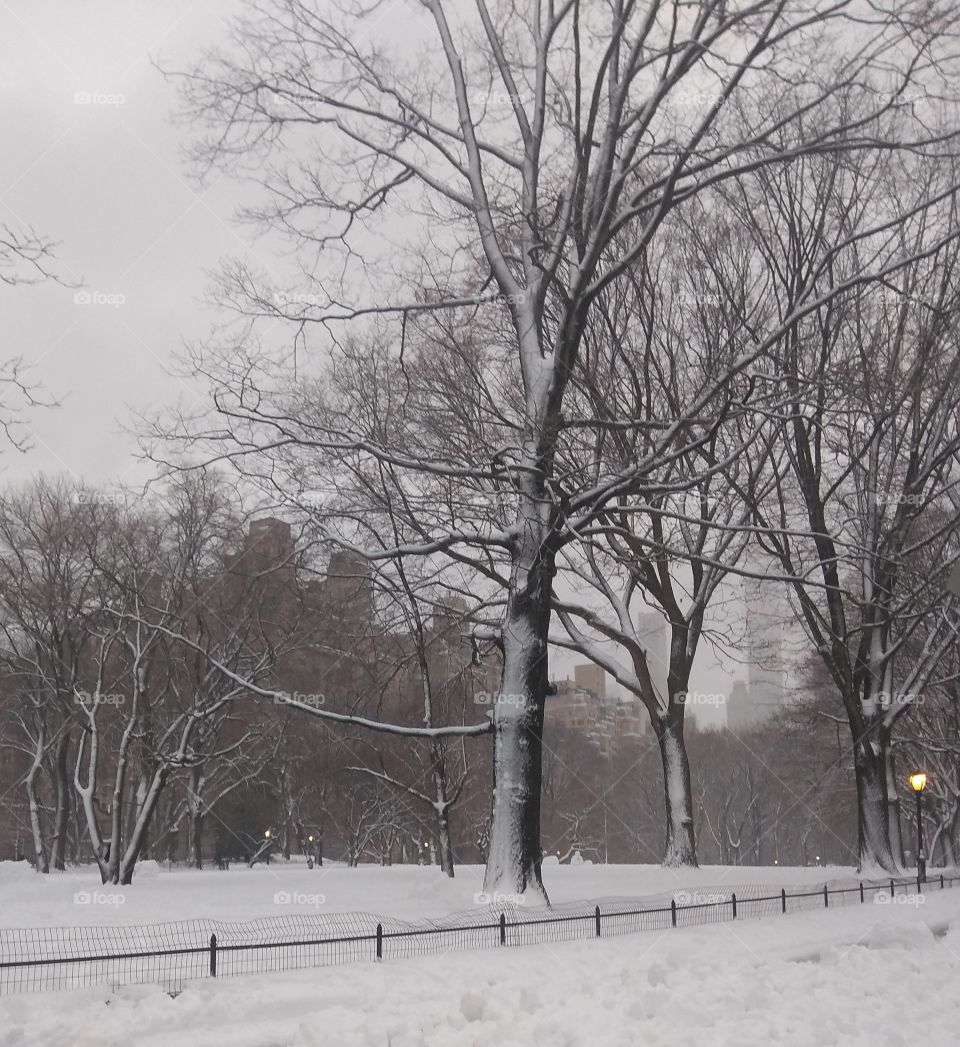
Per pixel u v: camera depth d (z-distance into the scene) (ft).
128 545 121.49
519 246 81.71
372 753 172.86
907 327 111.14
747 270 102.32
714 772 298.35
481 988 42.27
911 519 110.01
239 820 195.11
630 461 76.74
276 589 120.67
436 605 96.12
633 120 69.97
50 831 193.67
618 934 62.03
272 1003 39.93
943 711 168.76
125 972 44.32
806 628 132.57
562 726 301.02
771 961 53.57
